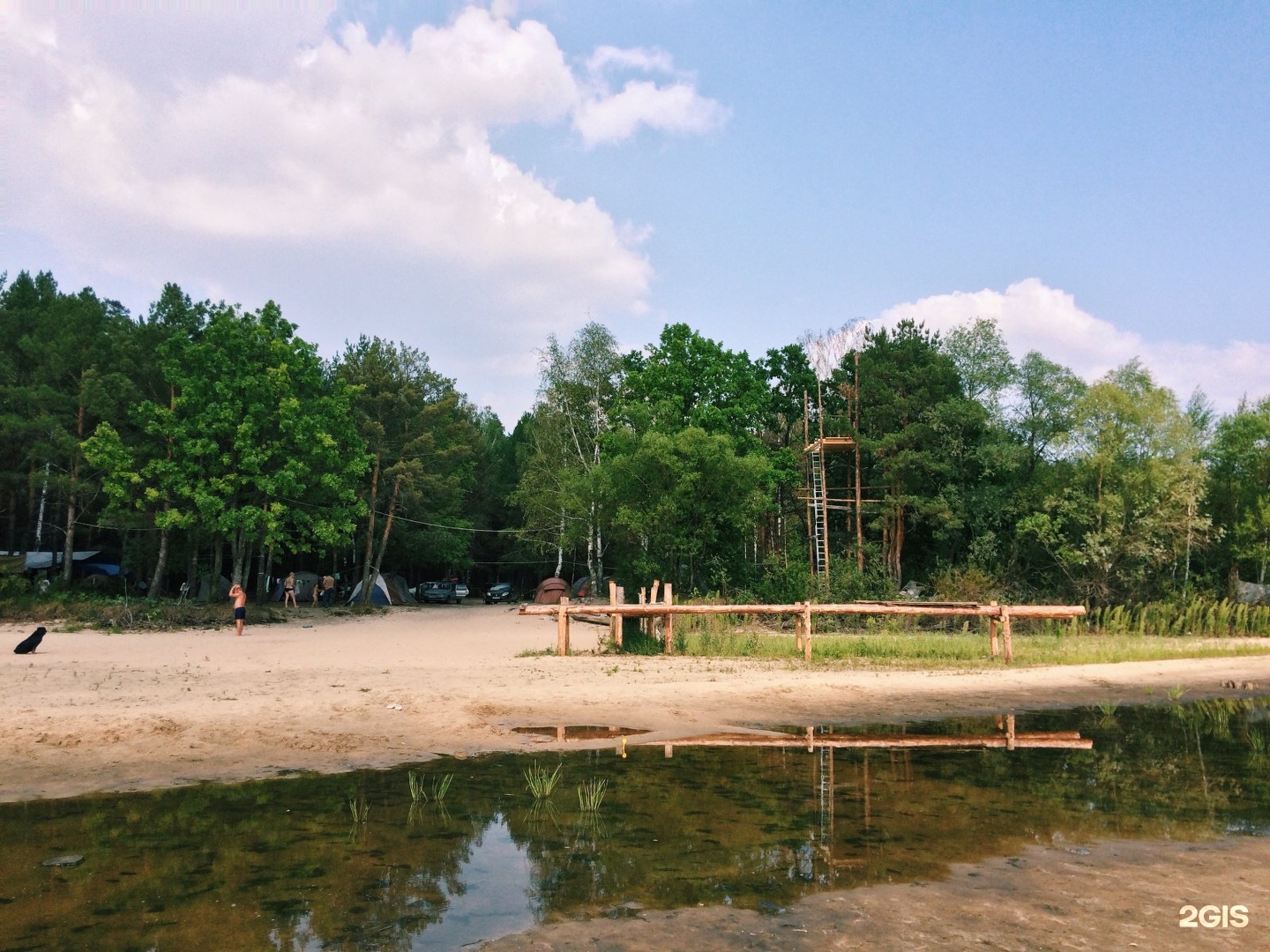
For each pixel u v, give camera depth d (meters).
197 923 4.64
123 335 38.34
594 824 6.73
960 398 43.34
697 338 44.47
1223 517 42.50
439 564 65.81
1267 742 11.08
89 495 38.06
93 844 6.09
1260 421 43.81
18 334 41.47
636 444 36.69
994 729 11.93
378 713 11.45
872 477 44.88
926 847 6.22
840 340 48.06
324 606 44.38
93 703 11.56
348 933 4.52
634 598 34.47
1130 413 37.09
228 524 34.12
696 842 6.29
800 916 4.86
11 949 4.25
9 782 7.87
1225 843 6.46
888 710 13.38
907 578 45.25
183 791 7.69
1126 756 9.99
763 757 9.58
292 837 6.29
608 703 13.07
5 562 35.53
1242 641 29.27
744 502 33.84
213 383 35.34
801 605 19.92
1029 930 4.68
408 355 54.69
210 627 30.22
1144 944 4.49
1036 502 40.34
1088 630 31.66
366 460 40.94
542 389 50.47
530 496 49.53
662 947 4.41
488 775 8.47
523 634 27.64
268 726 10.38
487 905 4.96
